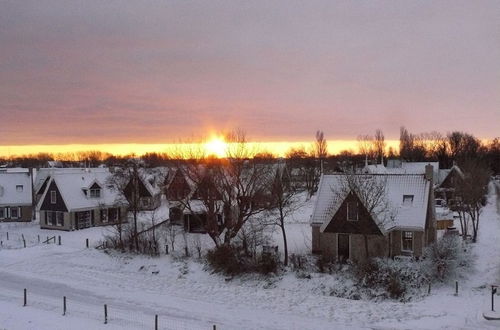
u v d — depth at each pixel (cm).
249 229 5209
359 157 14862
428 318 3125
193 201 5669
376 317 3200
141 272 4456
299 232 5594
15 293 3731
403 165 10400
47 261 4734
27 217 7619
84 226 6712
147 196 7419
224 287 3969
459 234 5453
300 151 14275
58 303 3462
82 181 6875
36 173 9012
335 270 4172
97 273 4372
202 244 5162
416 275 3812
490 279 3897
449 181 9012
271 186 5178
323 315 3269
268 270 4206
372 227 4328
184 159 5316
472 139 15625
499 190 10731
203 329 2914
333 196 4731
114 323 2998
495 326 2928
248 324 3062
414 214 4450
